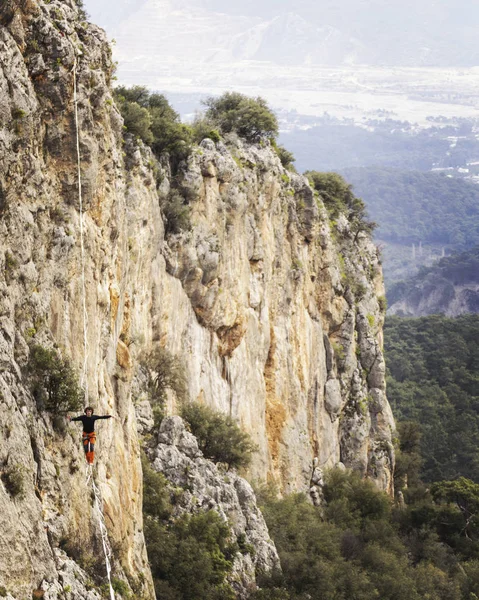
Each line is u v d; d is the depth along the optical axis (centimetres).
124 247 4419
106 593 3241
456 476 15562
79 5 4281
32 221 3188
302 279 9438
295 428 8969
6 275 2986
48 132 3444
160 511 5453
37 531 2831
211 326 7369
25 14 3328
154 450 5809
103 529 3388
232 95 9219
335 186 12131
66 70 3453
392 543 8531
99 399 3706
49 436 3094
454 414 17475
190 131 7356
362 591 6638
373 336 11550
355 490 9375
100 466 3600
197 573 5156
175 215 6725
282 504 7300
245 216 7931
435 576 7831
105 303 3875
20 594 2648
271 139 9150
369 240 12800
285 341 8931
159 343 6469
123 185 4428
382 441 11388
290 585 6009
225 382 7612
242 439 6781
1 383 2773
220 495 5859
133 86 7531
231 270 7600
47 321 3269
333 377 10381
